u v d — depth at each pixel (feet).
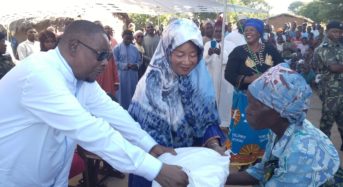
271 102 5.50
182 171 5.74
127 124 6.86
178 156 6.46
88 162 12.77
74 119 5.32
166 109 7.40
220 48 20.06
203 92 7.54
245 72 13.43
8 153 5.79
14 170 5.89
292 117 5.52
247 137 13.43
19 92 5.50
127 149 5.50
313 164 5.45
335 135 21.29
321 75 17.80
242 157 13.67
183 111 7.57
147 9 23.48
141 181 7.82
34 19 36.17
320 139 5.65
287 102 5.41
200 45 6.84
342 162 16.98
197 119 7.62
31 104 5.39
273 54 13.64
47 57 5.57
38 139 5.76
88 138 5.37
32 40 24.67
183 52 6.81
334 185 5.83
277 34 52.80
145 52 29.86
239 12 31.99
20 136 5.73
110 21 37.04
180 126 7.59
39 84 5.31
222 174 6.19
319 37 46.44
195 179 5.90
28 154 5.82
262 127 5.86
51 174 6.19
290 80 5.42
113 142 5.45
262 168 6.89
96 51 5.56
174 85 7.36
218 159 6.38
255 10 37.58
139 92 7.59
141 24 74.84
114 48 23.65
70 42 5.58
